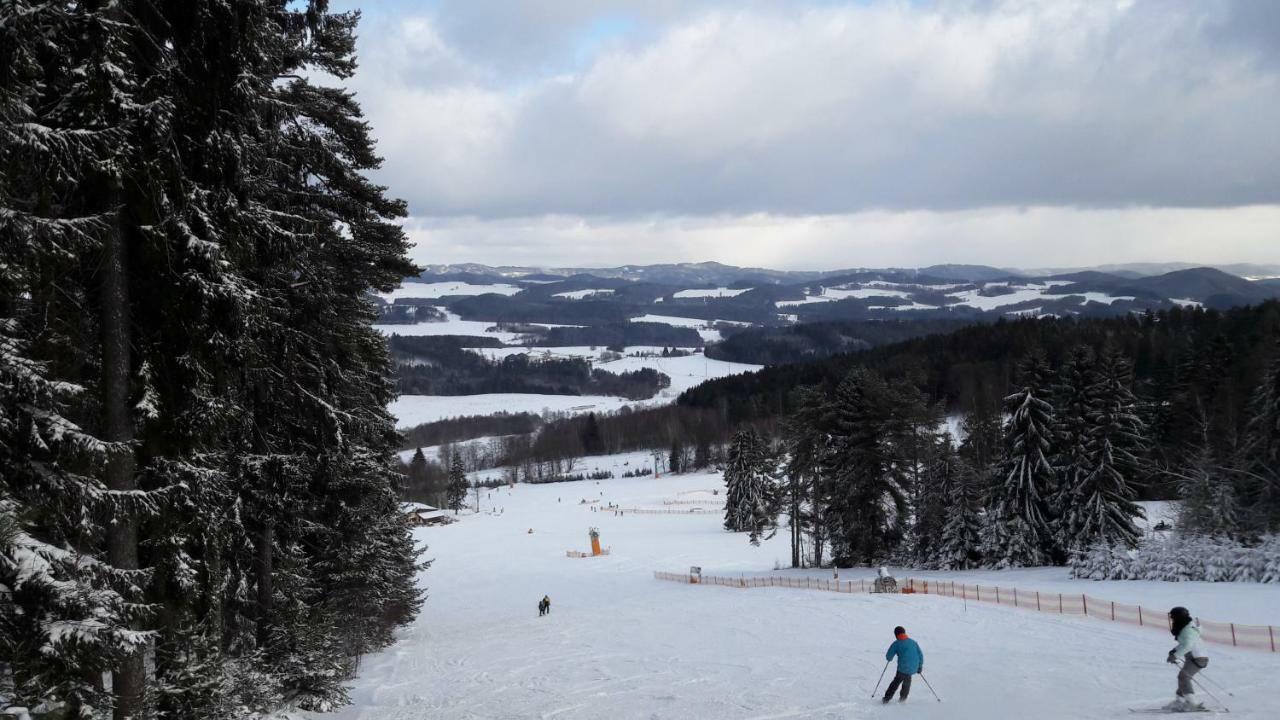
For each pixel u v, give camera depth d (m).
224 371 13.55
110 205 12.10
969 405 108.19
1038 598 30.80
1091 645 22.91
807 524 63.28
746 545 87.88
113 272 12.49
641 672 25.25
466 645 35.16
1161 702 15.41
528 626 40.72
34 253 10.06
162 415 12.81
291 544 20.75
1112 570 38.25
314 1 17.59
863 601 37.16
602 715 19.62
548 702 21.66
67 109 11.04
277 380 17.86
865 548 56.12
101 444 10.66
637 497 146.62
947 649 24.30
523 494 163.25
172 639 13.21
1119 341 116.44
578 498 151.38
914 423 54.62
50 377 11.30
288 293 18.00
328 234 18.91
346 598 26.22
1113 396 46.75
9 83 9.92
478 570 78.75
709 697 20.53
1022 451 48.59
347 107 19.89
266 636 19.66
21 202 10.59
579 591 60.44
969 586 37.06
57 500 10.66
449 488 151.62
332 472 20.08
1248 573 34.22
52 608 10.14
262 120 15.48
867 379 55.31
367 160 20.19
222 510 14.45
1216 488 39.62
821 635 29.45
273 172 17.02
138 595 11.72
